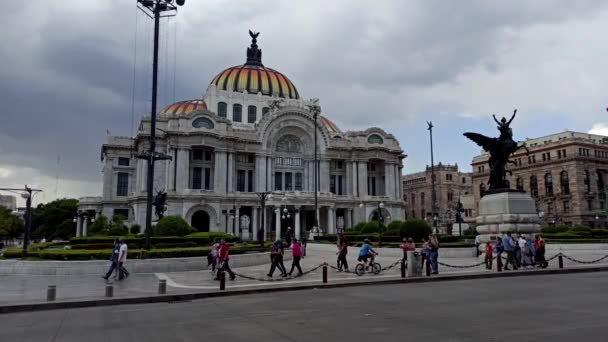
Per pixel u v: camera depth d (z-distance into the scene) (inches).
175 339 443.2
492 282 912.9
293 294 777.6
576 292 743.1
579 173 3912.4
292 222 3521.2
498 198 1440.7
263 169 3533.5
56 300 685.9
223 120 3412.9
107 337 458.9
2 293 768.3
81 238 1590.8
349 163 3882.9
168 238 1611.7
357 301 677.9
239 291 791.1
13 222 4598.9
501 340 418.0
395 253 1599.4
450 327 478.3
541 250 1152.8
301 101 3887.8
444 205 5418.3
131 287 847.1
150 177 1248.2
